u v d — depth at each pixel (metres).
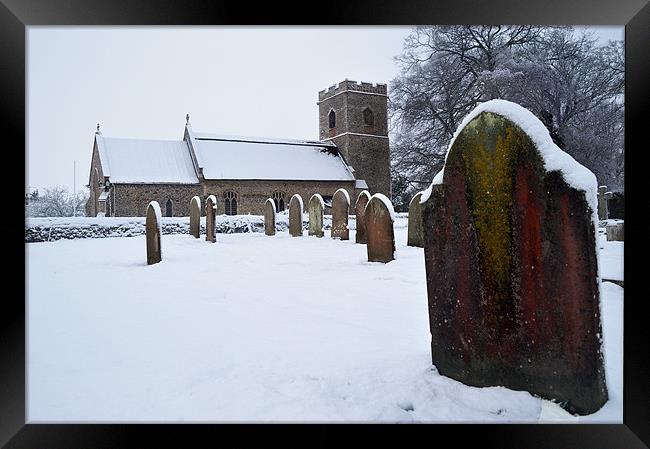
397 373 4.34
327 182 49.44
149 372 4.52
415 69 36.62
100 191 43.91
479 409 3.68
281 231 27.45
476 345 4.00
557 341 3.55
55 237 23.02
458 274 4.13
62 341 5.52
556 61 32.12
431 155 36.72
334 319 6.42
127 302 7.75
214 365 4.68
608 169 29.77
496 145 3.84
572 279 3.46
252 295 8.19
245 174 46.09
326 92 56.41
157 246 12.77
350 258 12.94
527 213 3.68
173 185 43.59
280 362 4.73
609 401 3.54
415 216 15.14
